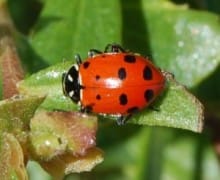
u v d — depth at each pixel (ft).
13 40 0.20
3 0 0.20
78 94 0.17
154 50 0.22
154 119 0.17
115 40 0.20
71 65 0.17
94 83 0.17
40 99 0.16
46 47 0.20
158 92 0.17
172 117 0.17
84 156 0.16
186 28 0.22
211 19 0.21
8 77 0.17
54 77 0.17
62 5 0.20
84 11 0.20
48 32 0.20
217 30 0.21
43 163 0.16
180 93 0.17
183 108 0.17
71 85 0.17
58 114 0.16
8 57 0.17
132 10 0.22
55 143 0.16
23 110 0.16
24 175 0.16
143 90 0.17
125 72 0.17
